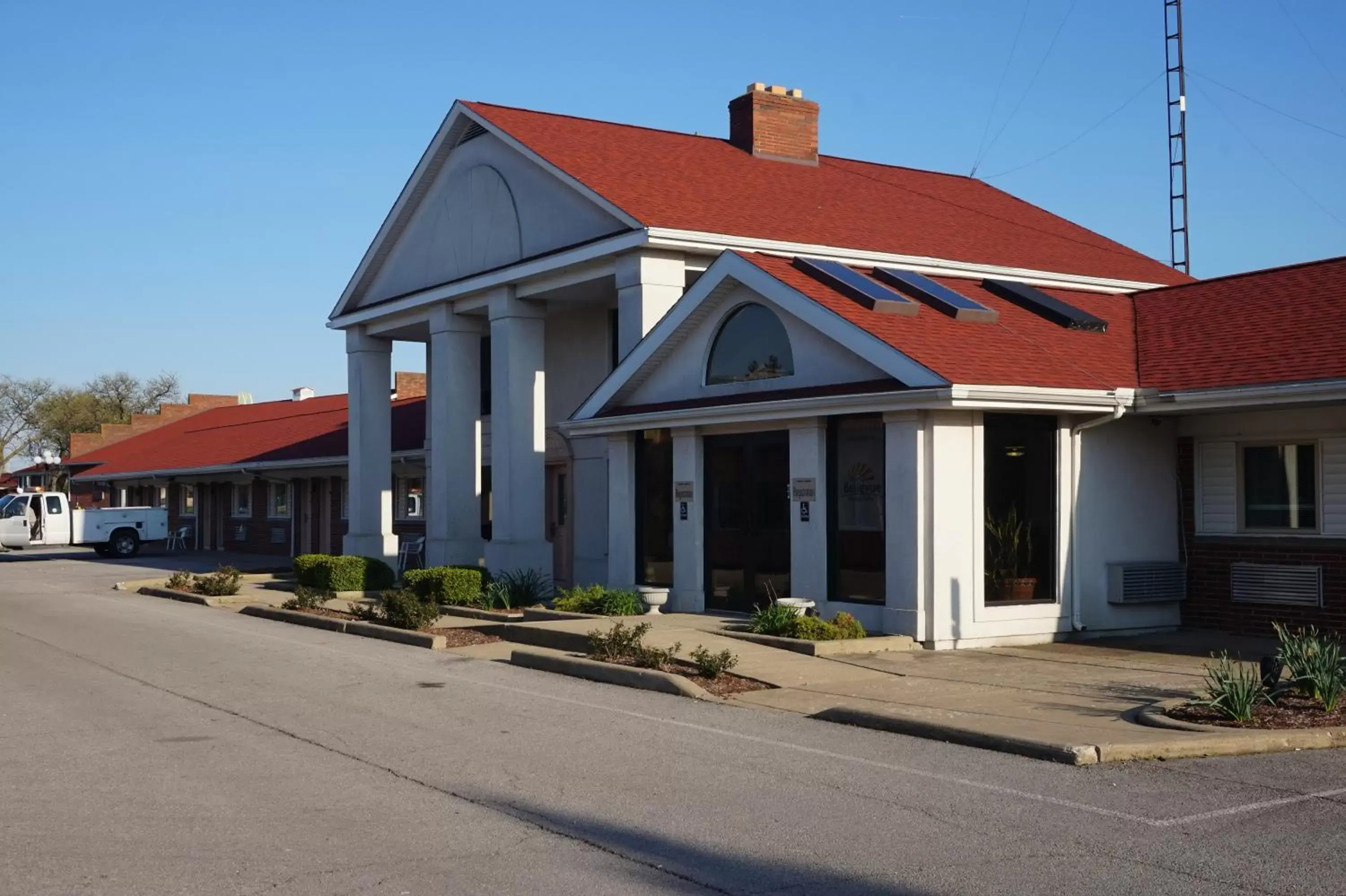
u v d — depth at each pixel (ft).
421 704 40.98
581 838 24.66
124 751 33.42
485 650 56.24
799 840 24.34
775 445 60.08
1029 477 55.31
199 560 140.46
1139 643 54.65
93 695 43.24
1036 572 55.26
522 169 81.56
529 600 73.61
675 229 69.10
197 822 25.99
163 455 172.65
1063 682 43.65
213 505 163.43
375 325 98.99
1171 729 34.27
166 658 53.26
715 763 31.53
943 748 33.47
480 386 101.30
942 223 85.35
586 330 87.30
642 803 27.43
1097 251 90.48
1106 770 30.35
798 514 57.77
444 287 87.51
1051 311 64.49
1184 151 104.12
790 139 90.63
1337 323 55.88
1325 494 53.78
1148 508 58.44
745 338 62.18
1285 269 66.64
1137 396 55.62
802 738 35.01
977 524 53.11
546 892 21.29
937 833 24.72
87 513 146.30
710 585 63.77
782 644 51.13
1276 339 57.00
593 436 79.00
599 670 46.57
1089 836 24.34
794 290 57.16
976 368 52.31
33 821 26.11
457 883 21.76
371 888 21.48
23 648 57.31
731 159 86.79
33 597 88.58
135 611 77.05
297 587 80.18
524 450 81.92
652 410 65.98
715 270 61.72
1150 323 66.74
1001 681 43.98
